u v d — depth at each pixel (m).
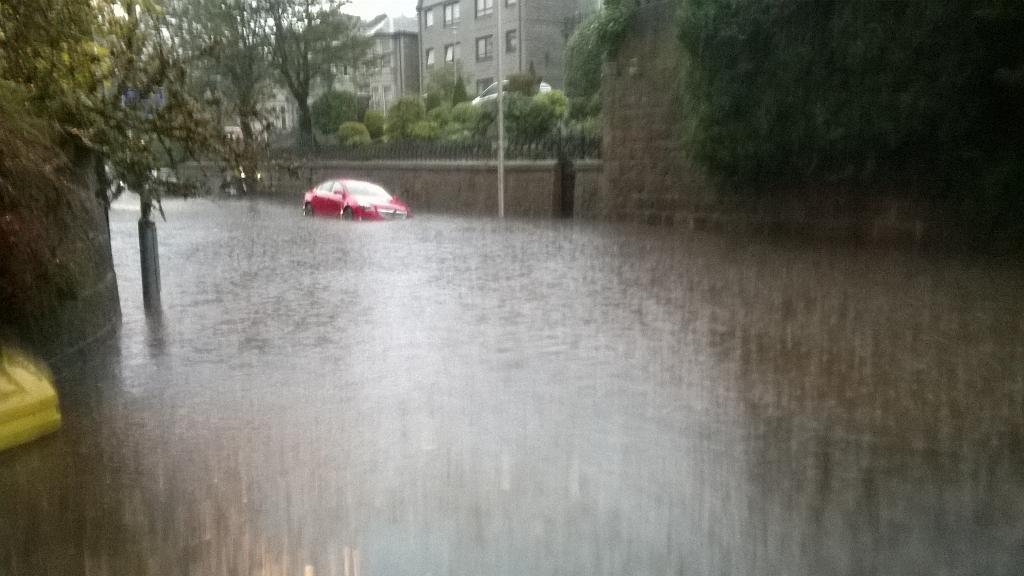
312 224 28.44
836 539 4.69
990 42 15.84
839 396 7.37
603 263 16.55
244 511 5.10
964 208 16.98
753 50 19.97
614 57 26.95
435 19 64.88
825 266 15.42
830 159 19.30
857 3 17.55
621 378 8.05
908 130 17.03
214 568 4.41
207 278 15.26
